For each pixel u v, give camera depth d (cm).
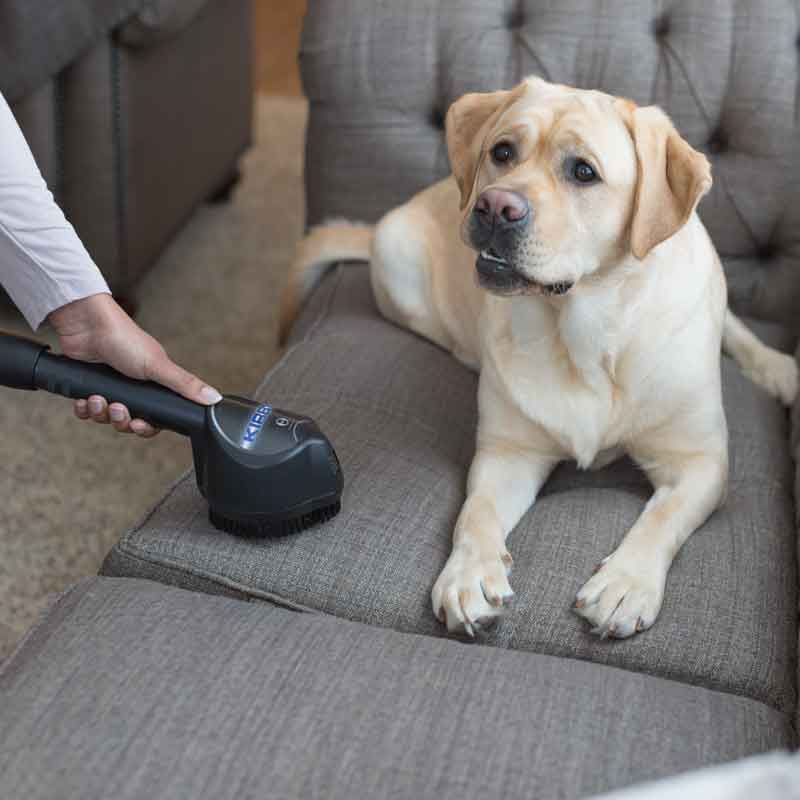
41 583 180
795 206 186
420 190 204
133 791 94
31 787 94
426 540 138
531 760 98
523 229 131
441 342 189
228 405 129
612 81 188
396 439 156
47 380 129
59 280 131
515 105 144
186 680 105
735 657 123
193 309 261
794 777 64
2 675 109
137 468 209
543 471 155
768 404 172
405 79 197
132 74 229
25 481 204
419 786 95
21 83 211
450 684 106
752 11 182
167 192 259
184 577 132
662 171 136
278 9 451
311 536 134
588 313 143
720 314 160
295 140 348
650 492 154
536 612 129
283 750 98
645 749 101
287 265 282
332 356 174
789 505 151
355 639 113
